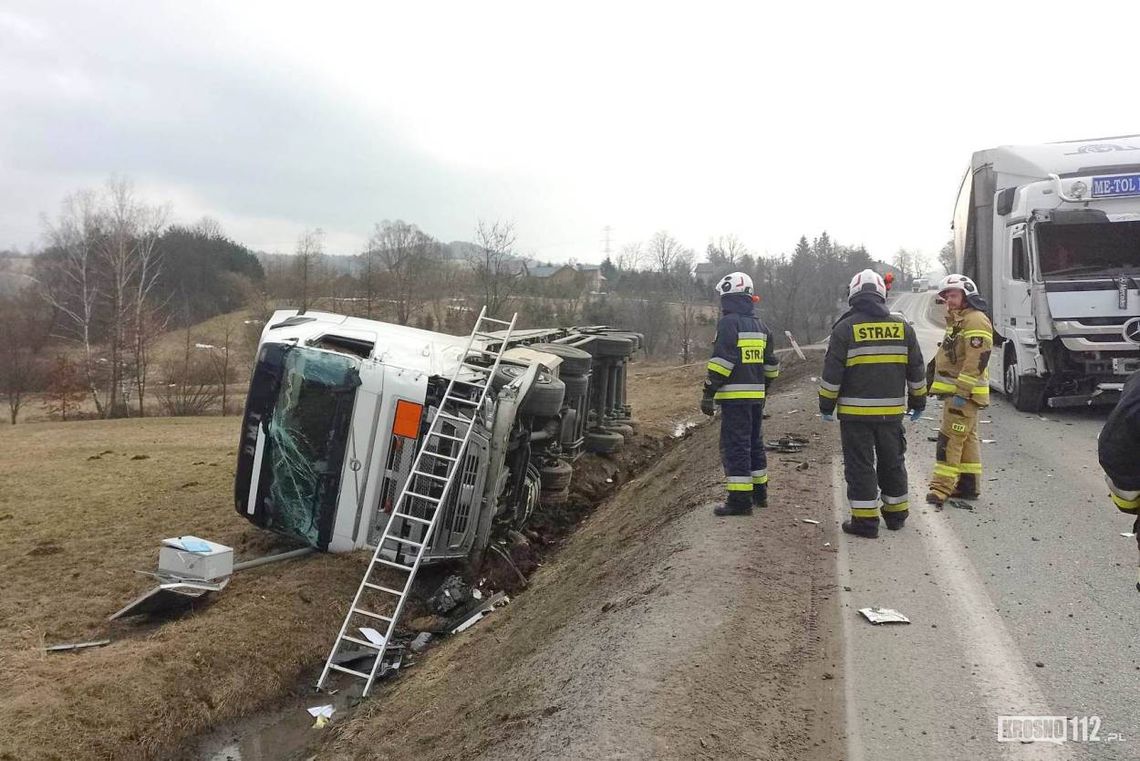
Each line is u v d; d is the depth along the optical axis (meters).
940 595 5.01
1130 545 5.88
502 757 3.70
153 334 42.31
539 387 8.39
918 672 4.07
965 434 6.88
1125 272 10.51
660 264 62.12
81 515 11.09
